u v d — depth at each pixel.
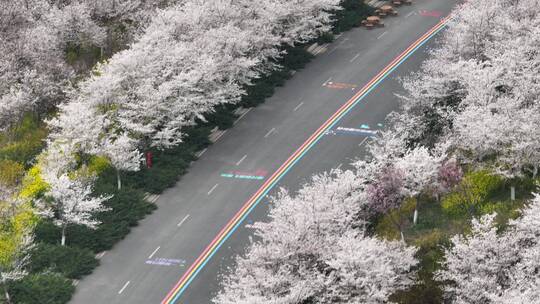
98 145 164.25
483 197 144.75
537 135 140.25
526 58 171.12
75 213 148.12
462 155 151.62
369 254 120.75
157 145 168.38
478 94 159.75
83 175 157.62
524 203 140.50
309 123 181.88
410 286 128.12
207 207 157.00
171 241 148.75
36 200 153.50
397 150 152.62
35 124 181.75
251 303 116.88
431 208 145.62
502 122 144.12
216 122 181.75
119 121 170.00
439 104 169.62
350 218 131.62
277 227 130.50
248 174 166.00
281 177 164.50
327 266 126.06
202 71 175.38
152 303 134.75
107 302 135.50
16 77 183.00
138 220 153.75
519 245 125.31
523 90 158.38
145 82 173.88
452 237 134.50
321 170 165.75
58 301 134.38
